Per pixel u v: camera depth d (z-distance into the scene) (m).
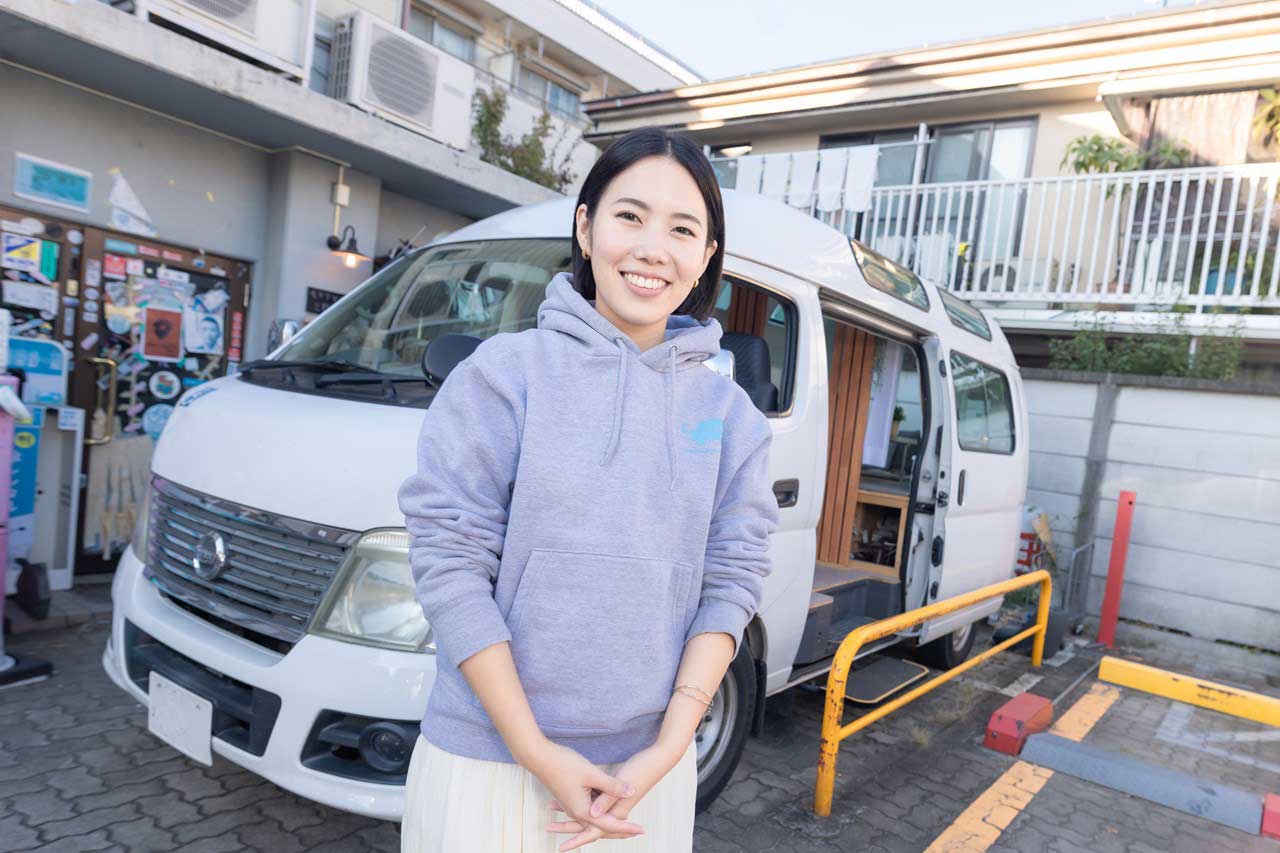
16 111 4.31
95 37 3.87
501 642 0.97
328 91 6.01
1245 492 5.71
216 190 5.26
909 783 3.32
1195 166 7.25
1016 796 3.29
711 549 1.16
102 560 4.91
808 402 3.11
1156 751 4.01
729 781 3.03
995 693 4.64
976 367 4.72
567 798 0.95
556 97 12.30
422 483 1.02
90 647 3.88
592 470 1.00
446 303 2.87
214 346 5.40
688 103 9.86
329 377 2.54
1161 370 6.20
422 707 1.93
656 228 1.08
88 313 4.76
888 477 4.80
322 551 2.04
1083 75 7.60
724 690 2.81
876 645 3.97
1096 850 2.93
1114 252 7.16
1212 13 6.89
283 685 1.98
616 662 1.01
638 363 1.09
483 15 10.55
